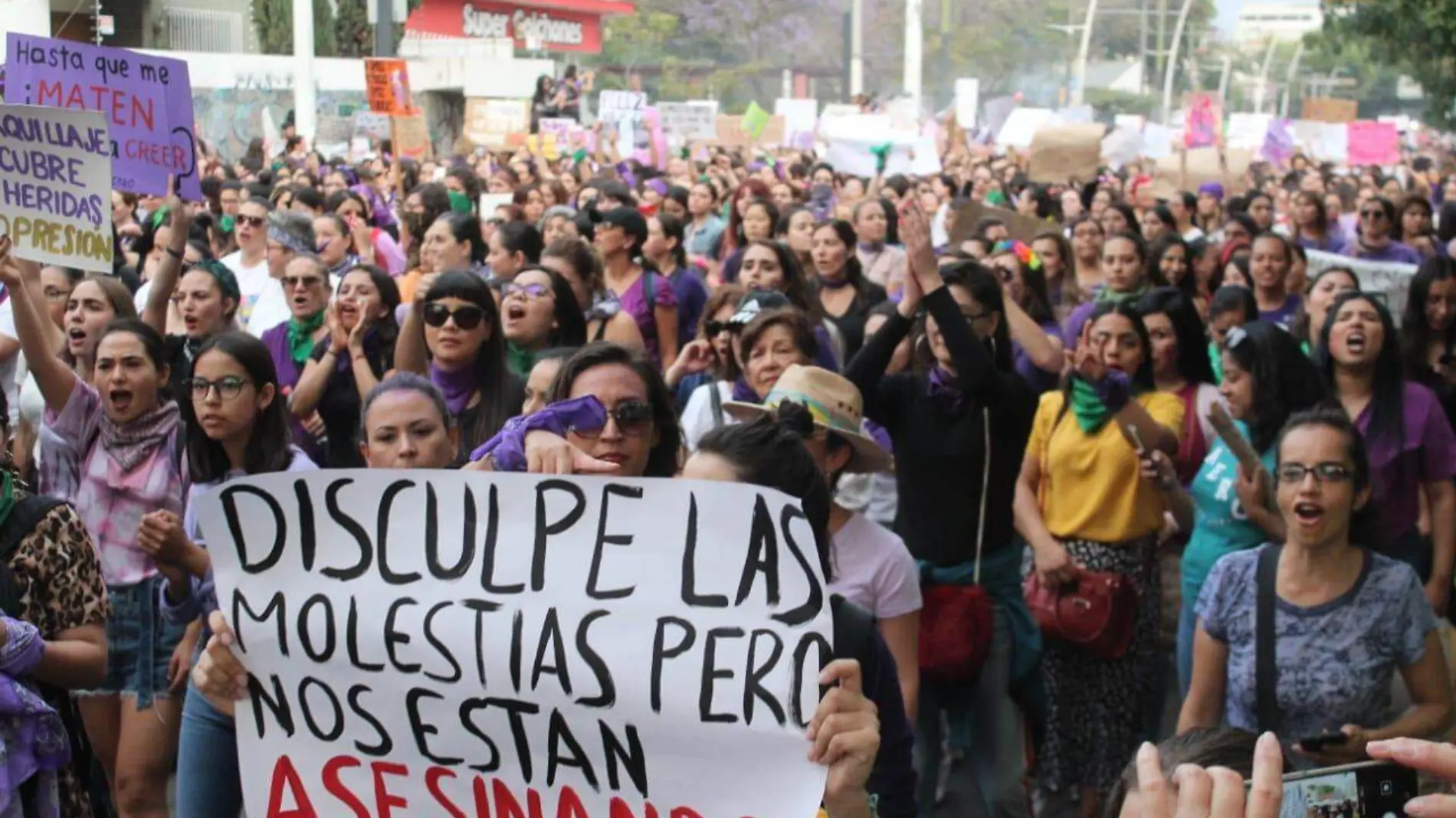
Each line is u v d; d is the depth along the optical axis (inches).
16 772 155.3
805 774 124.0
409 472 133.5
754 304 243.8
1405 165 1492.4
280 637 135.9
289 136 1005.8
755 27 2615.7
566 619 129.7
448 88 1355.8
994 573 228.2
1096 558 243.8
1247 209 736.3
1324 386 243.3
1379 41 1499.8
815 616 125.0
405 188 802.2
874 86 2605.8
